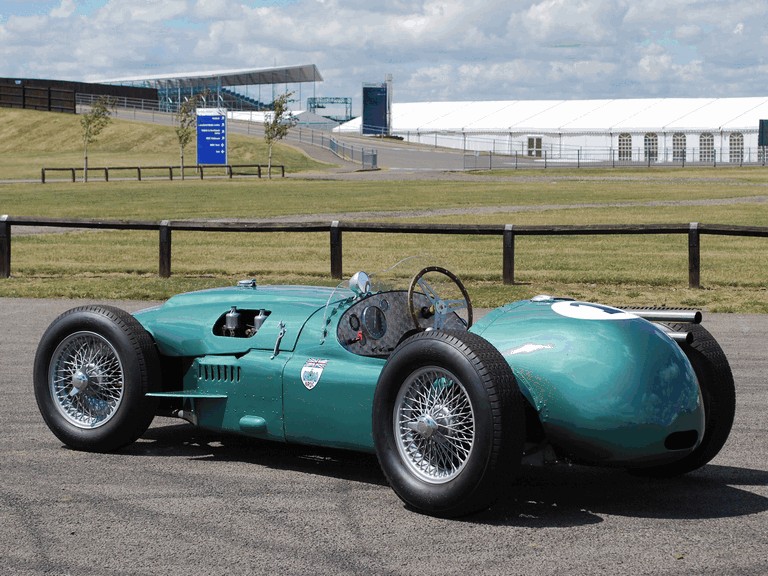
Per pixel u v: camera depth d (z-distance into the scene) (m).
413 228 16.50
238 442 6.63
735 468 6.08
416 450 5.16
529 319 5.39
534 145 98.94
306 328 5.85
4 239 17.14
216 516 5.02
